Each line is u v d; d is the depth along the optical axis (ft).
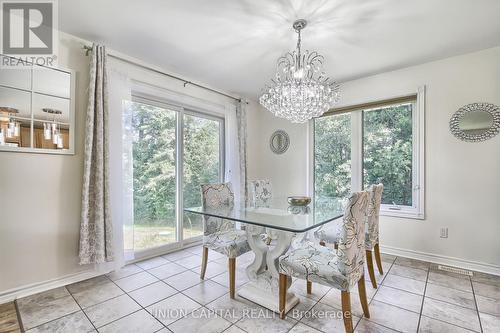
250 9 6.32
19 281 6.72
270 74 10.59
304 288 7.34
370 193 5.92
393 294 6.88
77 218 7.68
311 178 12.51
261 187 10.45
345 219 5.14
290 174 13.26
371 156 10.82
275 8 6.26
